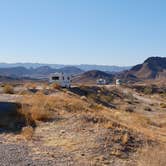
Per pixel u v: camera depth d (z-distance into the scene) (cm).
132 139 1664
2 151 1357
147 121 3278
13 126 1834
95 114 2166
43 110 2055
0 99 2662
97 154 1409
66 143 1544
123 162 1338
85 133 1691
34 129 1798
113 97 6669
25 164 1204
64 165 1236
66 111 2189
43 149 1443
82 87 6294
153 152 1398
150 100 7462
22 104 2298
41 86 5009
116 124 1934
